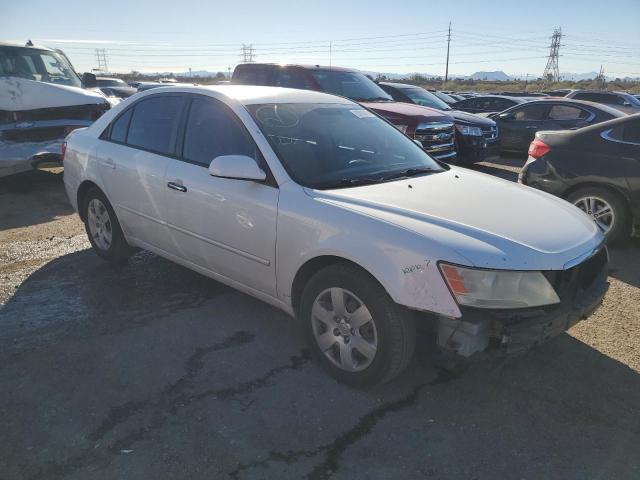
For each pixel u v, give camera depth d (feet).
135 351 11.34
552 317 8.95
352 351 9.88
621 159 18.04
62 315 12.94
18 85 25.12
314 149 11.82
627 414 9.45
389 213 9.58
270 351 11.41
